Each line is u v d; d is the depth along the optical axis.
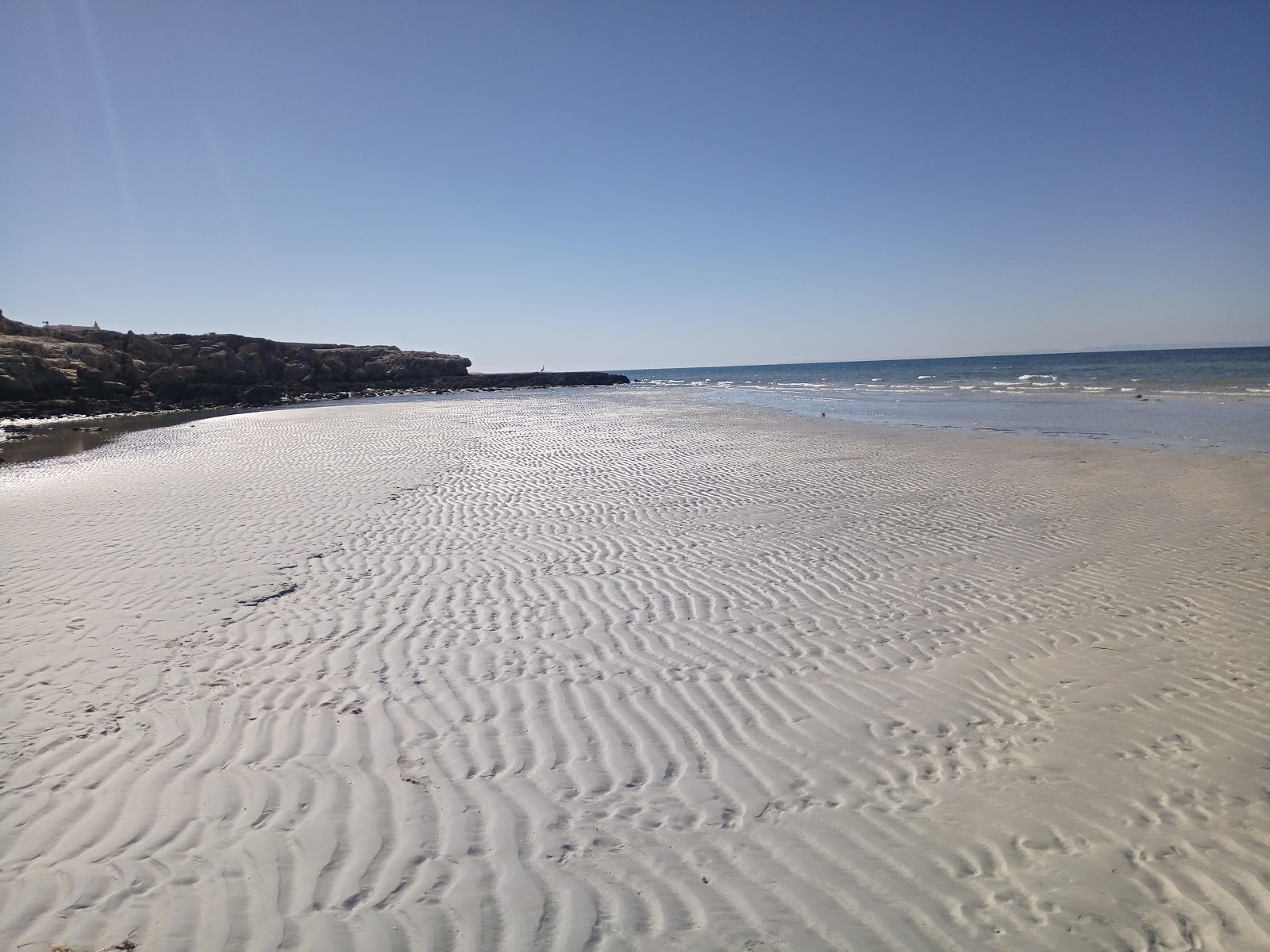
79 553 8.44
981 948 2.88
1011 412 25.45
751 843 3.52
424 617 6.46
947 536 9.30
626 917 3.02
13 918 2.91
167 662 5.46
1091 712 4.79
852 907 3.10
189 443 20.98
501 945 2.86
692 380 90.31
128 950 2.76
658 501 11.55
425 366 72.69
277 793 3.81
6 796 3.73
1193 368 49.88
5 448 21.11
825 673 5.41
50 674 5.21
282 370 56.97
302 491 12.38
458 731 4.53
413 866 3.29
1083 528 9.53
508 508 11.01
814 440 19.23
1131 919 3.02
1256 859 3.34
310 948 2.81
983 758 4.27
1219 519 9.78
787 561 8.24
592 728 4.59
